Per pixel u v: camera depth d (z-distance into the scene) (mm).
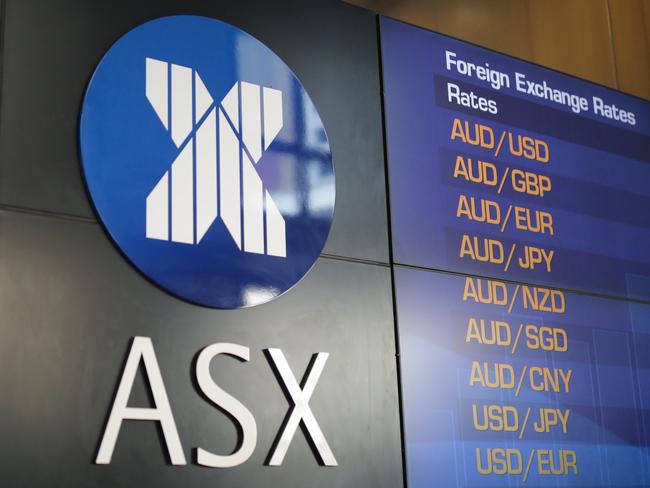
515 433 3227
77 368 2451
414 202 3260
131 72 2742
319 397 2836
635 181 3967
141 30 2795
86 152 2602
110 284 2561
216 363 2672
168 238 2670
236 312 2756
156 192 2686
